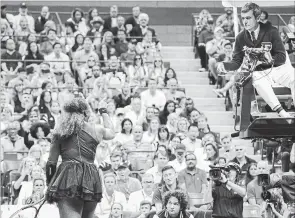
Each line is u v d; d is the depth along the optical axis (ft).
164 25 94.43
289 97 36.76
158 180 52.31
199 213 43.98
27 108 67.67
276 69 35.96
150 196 48.73
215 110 72.38
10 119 64.69
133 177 53.57
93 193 29.04
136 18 83.15
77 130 29.66
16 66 75.46
